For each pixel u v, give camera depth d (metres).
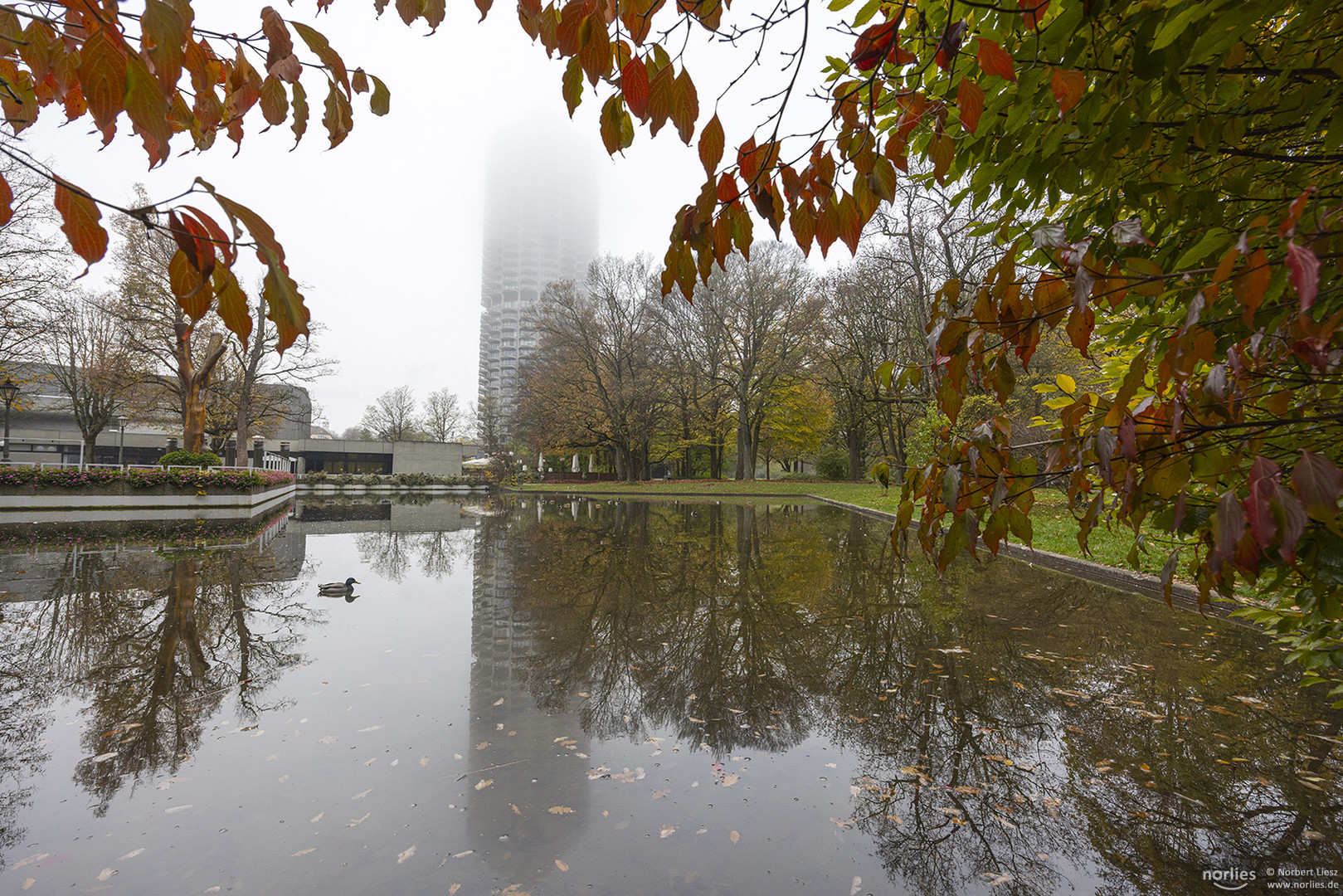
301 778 2.95
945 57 1.04
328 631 5.55
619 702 3.94
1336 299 1.23
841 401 28.86
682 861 2.33
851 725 3.52
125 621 5.77
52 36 1.04
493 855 2.36
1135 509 1.24
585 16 0.96
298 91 1.18
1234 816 2.54
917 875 2.23
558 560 9.90
